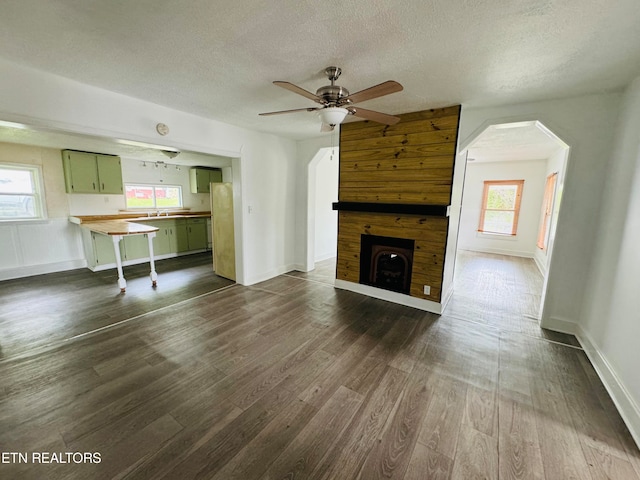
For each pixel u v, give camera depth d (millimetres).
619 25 1464
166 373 2148
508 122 2854
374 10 1381
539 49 1738
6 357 2338
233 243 4344
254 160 4102
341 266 4094
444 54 1824
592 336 2463
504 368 2270
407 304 3521
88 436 1577
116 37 1660
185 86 2406
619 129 2381
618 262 2184
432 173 3107
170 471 1387
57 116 2240
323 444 1553
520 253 6586
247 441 1565
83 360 2307
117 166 5199
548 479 1375
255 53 1838
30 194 4531
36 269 4609
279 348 2527
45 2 1330
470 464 1445
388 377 2139
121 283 3975
